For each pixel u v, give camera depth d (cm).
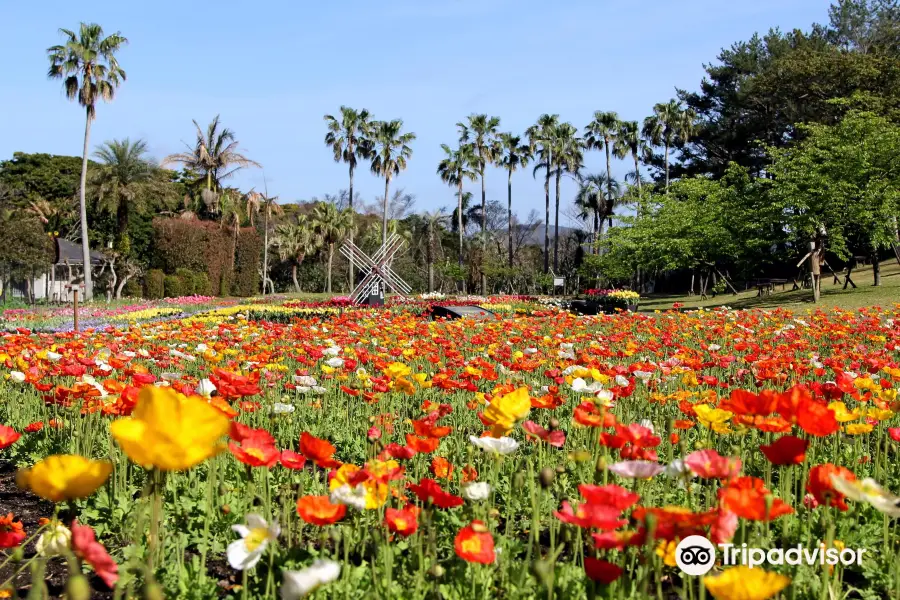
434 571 264
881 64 3828
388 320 1667
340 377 700
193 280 4684
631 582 283
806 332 1183
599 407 331
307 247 5425
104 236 5122
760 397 292
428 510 299
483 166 5684
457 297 3888
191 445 186
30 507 460
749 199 2947
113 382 442
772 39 4703
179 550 349
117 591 216
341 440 577
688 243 3189
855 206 2423
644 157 5506
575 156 5581
